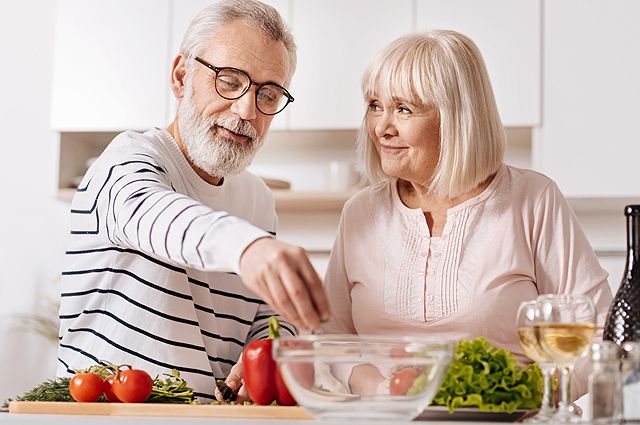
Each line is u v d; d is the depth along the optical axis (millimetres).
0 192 3740
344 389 1044
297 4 3318
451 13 3234
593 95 3133
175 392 1406
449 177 1653
